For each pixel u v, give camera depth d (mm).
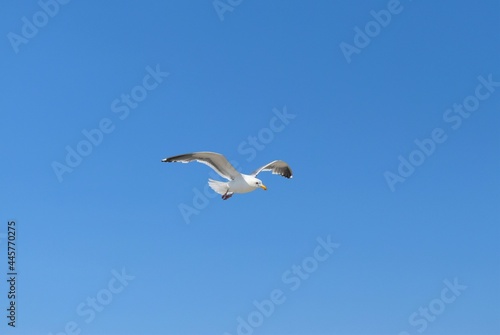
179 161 14570
